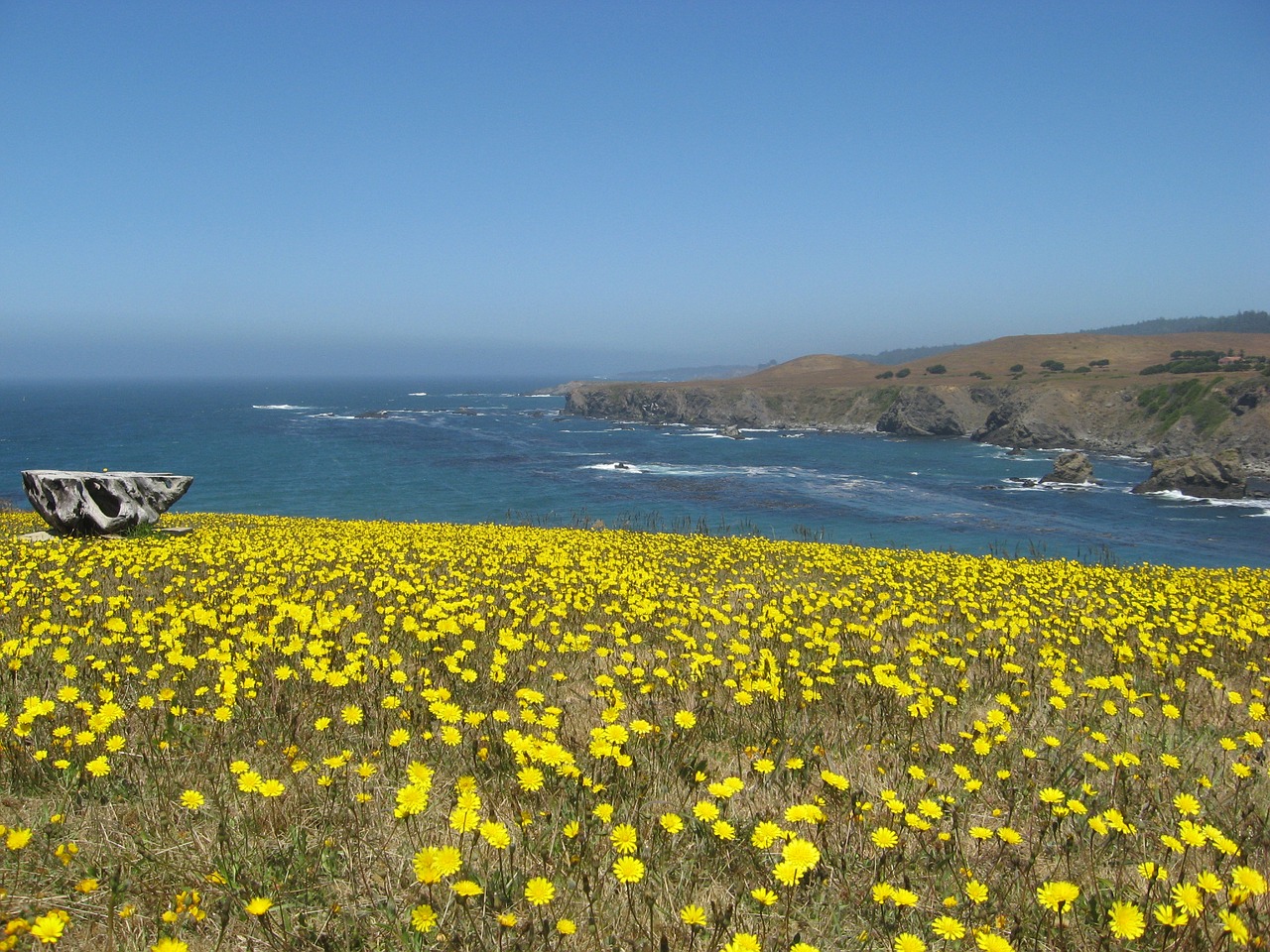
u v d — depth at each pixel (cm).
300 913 351
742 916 361
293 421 11925
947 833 414
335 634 731
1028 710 645
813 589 1188
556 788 467
